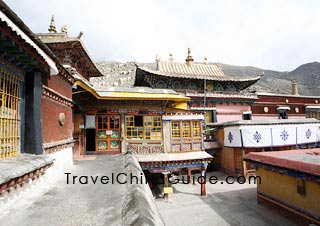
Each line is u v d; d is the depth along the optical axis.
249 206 13.87
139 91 17.45
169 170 15.27
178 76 26.59
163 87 27.34
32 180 5.53
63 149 8.79
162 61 30.91
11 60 5.15
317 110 36.56
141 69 24.92
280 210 12.16
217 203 14.66
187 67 31.31
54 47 12.80
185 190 17.53
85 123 16.00
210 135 25.80
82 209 4.30
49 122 7.28
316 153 12.71
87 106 16.22
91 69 17.67
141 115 16.78
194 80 27.97
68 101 9.46
